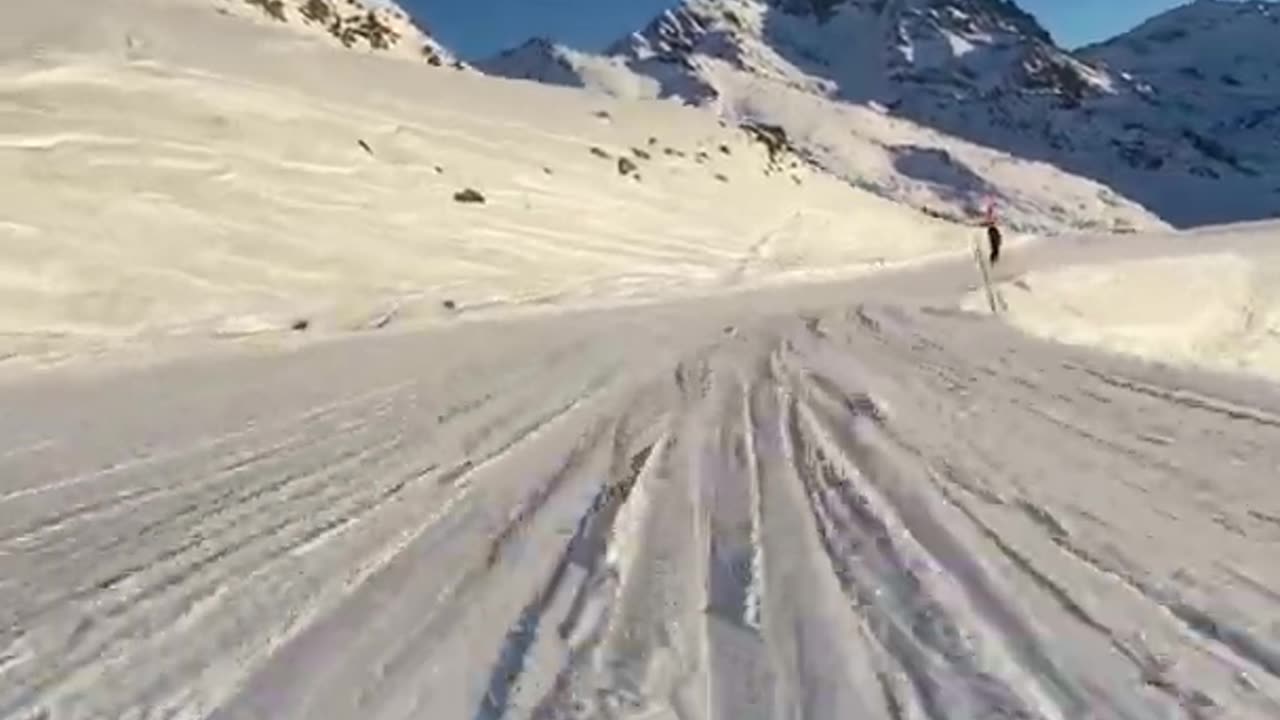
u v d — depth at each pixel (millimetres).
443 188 29141
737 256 33250
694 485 8086
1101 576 6188
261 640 5566
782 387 12062
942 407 10883
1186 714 4684
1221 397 11438
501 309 21438
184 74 29000
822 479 8188
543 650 5363
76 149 22750
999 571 6254
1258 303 34094
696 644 5406
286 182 25578
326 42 45125
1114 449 9109
